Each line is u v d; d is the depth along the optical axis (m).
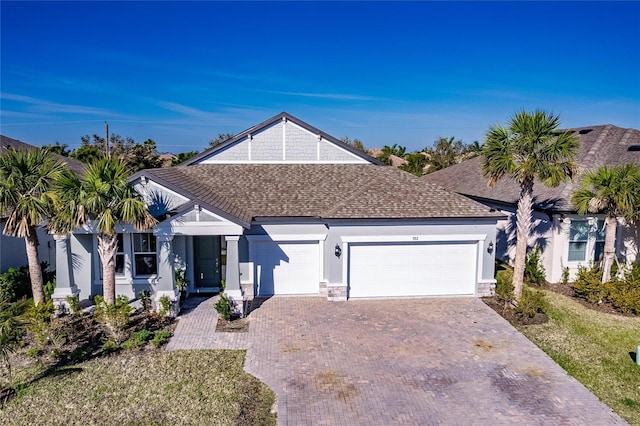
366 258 19.20
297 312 17.59
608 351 14.52
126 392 11.72
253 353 14.03
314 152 24.20
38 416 10.66
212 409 11.02
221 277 19.62
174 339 14.93
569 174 17.16
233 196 20.41
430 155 72.75
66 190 14.75
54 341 13.88
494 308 18.27
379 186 21.06
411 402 11.42
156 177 16.89
